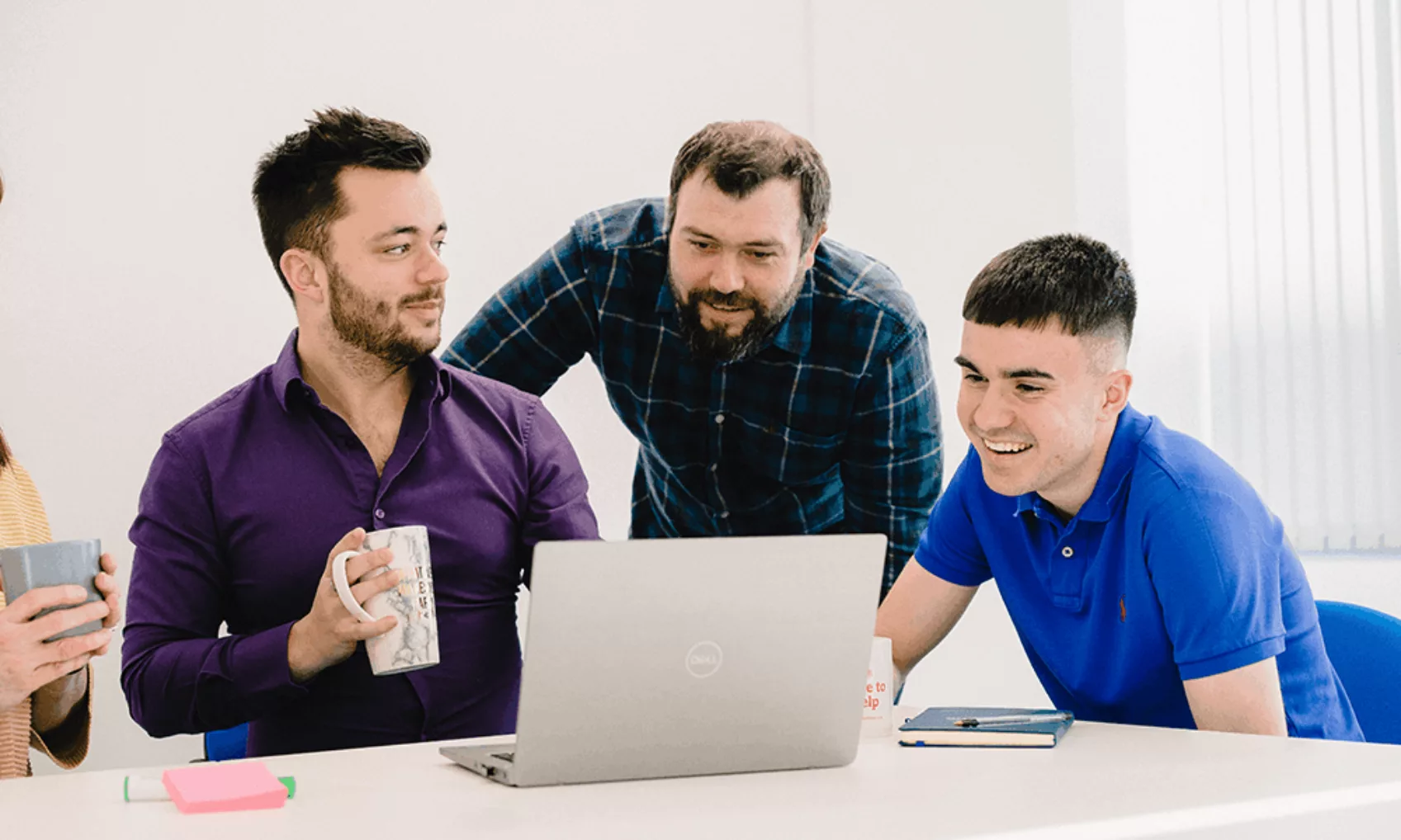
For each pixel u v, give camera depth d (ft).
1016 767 3.61
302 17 7.37
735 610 3.44
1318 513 9.30
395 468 5.48
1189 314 9.78
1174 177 9.78
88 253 6.82
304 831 2.83
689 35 8.55
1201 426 9.81
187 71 7.09
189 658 4.98
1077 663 5.31
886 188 9.02
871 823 2.89
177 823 2.92
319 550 5.38
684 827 2.87
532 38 7.97
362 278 5.52
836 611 3.56
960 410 5.25
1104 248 5.08
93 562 3.77
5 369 6.61
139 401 6.95
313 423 5.47
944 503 5.84
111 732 6.79
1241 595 4.67
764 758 3.57
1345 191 9.18
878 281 8.44
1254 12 9.46
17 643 3.57
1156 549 4.85
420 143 5.73
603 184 8.16
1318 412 9.29
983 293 5.03
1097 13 9.82
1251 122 9.50
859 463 8.41
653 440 8.00
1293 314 9.38
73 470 6.77
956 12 9.42
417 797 3.24
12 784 3.49
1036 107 9.62
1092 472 5.14
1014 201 9.58
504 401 5.91
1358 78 9.12
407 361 5.59
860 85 9.06
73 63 6.81
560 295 7.88
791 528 8.21
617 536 7.91
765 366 8.06
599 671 3.32
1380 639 5.26
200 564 5.31
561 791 3.31
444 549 5.51
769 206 7.77
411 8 7.64
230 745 6.20
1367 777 3.37
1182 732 4.28
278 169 5.57
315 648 4.76
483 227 7.73
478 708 5.57
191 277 7.09
